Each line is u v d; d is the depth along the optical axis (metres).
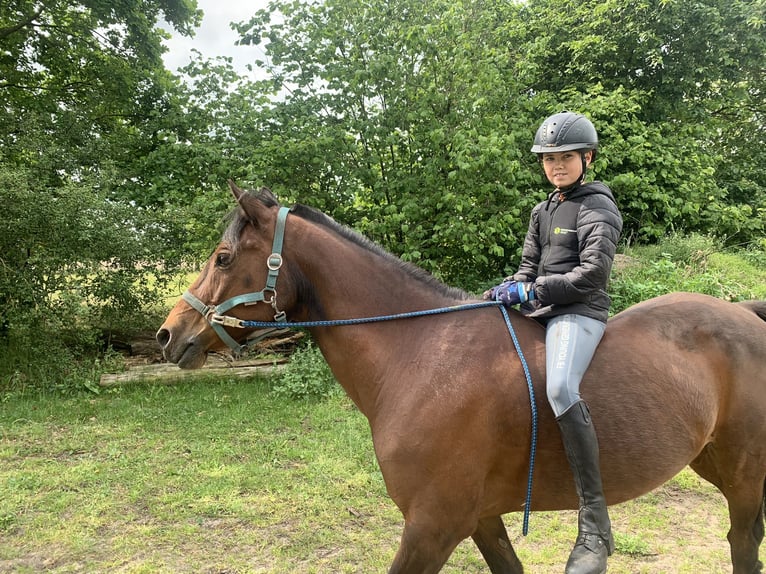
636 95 9.27
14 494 3.55
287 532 3.17
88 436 4.66
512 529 3.25
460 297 2.09
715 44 10.00
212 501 3.52
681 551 3.00
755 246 9.69
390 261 2.06
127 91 8.32
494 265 7.48
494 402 1.78
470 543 3.09
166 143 7.68
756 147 12.91
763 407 2.04
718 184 11.71
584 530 1.70
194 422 5.02
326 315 1.96
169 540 3.07
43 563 2.86
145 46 8.83
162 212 6.69
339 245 1.98
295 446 4.45
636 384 1.88
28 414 5.15
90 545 3.00
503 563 2.14
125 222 6.45
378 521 3.31
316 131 6.49
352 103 6.84
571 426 1.71
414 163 6.82
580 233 1.89
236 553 2.96
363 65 6.62
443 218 6.43
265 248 1.89
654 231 8.83
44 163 6.61
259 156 6.30
